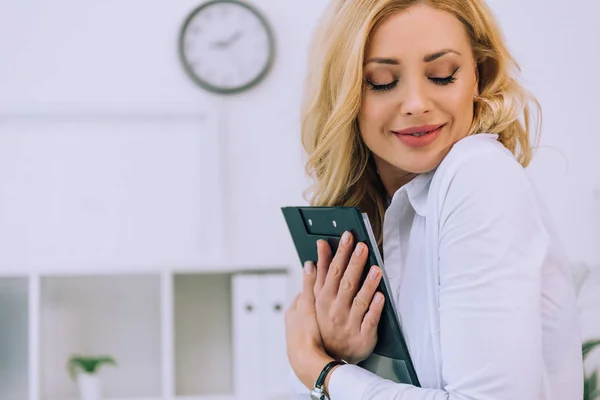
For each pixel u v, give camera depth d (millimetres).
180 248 2461
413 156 805
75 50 2506
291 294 2486
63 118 2477
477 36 810
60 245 2459
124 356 2500
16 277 2363
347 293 865
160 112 2455
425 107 773
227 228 2496
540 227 726
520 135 897
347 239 854
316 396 856
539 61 2322
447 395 722
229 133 2504
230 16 2494
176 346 2496
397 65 781
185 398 2354
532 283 694
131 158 2480
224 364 2500
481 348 688
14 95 2496
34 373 2291
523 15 2330
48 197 2469
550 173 2297
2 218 2459
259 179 2506
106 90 2502
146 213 2473
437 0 785
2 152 2467
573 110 2314
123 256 2459
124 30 2512
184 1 2514
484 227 702
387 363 870
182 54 2482
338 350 892
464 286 708
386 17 785
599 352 2127
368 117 815
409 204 886
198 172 2479
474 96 845
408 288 861
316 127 910
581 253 2270
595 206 2279
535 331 689
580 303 2209
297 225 965
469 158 743
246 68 2494
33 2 2510
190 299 2510
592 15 2322
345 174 921
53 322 2488
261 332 2322
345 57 823
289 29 2514
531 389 679
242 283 2328
